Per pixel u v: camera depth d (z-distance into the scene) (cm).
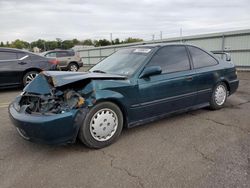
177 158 291
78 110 299
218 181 241
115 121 336
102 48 2441
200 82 441
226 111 489
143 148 322
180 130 385
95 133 317
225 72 495
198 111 491
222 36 1424
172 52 416
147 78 365
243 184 235
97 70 416
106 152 313
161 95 380
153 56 388
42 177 258
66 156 305
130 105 346
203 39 1538
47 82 334
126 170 267
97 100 308
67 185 243
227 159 285
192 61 440
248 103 557
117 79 339
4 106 589
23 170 274
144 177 253
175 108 409
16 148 332
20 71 781
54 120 281
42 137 283
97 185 241
